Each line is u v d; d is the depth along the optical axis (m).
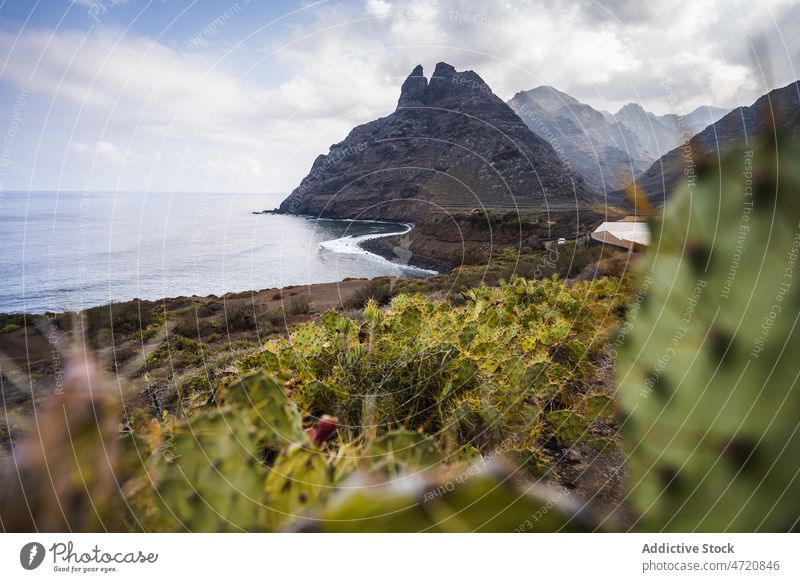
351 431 1.55
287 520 0.90
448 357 1.99
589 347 2.43
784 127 0.50
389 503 0.54
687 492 0.52
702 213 0.54
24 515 0.59
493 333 2.96
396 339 2.50
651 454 0.55
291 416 1.00
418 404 1.90
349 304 11.03
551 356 2.70
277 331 9.26
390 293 10.91
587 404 1.75
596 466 1.42
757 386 0.49
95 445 0.63
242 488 0.91
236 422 0.96
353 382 2.06
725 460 0.50
